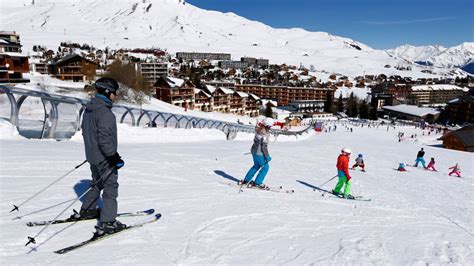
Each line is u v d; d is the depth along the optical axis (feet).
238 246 14.01
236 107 310.04
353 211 22.36
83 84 216.95
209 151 51.72
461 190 39.40
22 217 14.44
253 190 25.35
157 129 69.92
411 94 531.50
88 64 252.83
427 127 309.63
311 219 19.16
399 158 78.07
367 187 34.47
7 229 12.99
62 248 11.85
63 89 182.80
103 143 12.43
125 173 26.43
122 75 196.85
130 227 14.07
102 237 12.79
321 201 24.45
